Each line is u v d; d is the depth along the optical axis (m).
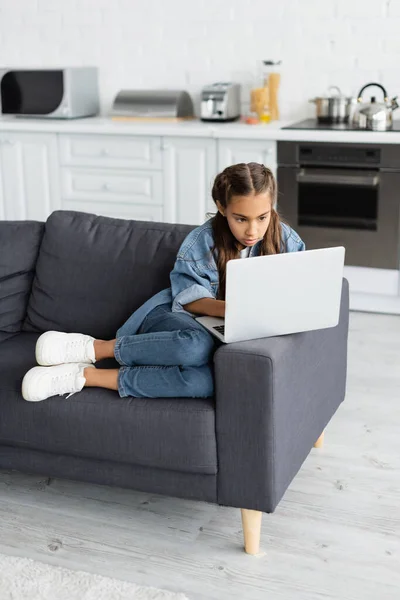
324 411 2.47
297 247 2.40
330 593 1.98
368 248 4.03
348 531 2.23
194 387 2.10
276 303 2.02
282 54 4.49
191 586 2.01
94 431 2.14
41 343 2.28
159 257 2.54
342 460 2.63
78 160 4.50
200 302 2.25
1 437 2.26
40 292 2.67
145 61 4.78
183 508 2.37
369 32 4.30
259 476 2.04
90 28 4.83
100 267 2.58
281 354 2.01
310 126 4.14
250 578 2.04
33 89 4.62
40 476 2.55
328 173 3.98
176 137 4.25
